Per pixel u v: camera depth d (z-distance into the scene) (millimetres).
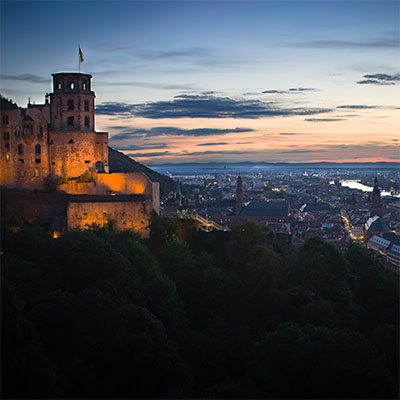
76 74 158375
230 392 96812
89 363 87000
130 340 89688
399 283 156250
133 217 149750
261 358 102438
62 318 91562
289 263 156875
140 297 112438
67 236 123188
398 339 120500
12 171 155375
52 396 72812
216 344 113812
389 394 89938
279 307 138250
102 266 111625
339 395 90938
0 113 154750
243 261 150375
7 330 77125
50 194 146500
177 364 95875
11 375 72125
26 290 99938
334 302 141125
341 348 95312
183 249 142000
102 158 164625
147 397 87062
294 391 97250
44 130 158250
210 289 134375
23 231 123438
